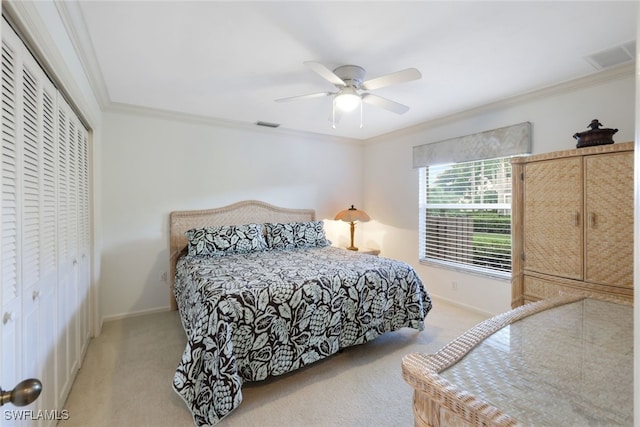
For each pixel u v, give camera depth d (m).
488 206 3.31
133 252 3.30
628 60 2.19
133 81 2.55
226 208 3.78
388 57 2.14
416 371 0.80
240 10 1.65
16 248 1.20
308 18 1.71
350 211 4.30
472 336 1.03
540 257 2.29
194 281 2.35
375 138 4.63
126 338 2.74
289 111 3.35
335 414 1.77
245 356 1.88
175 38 1.91
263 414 1.76
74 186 2.11
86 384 2.04
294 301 2.06
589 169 2.03
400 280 2.63
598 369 0.84
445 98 2.94
